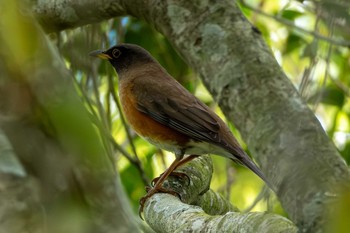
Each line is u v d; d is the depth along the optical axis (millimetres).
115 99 14672
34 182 4496
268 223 7344
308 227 4723
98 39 14125
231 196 17547
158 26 7496
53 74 4773
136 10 8336
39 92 4691
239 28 6559
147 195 11305
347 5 8125
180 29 6910
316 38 13125
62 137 4566
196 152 12797
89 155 4574
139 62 14125
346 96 16906
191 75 16656
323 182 4805
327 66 13562
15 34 4672
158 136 13094
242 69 6059
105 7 10000
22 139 4574
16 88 4668
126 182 16578
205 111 12836
